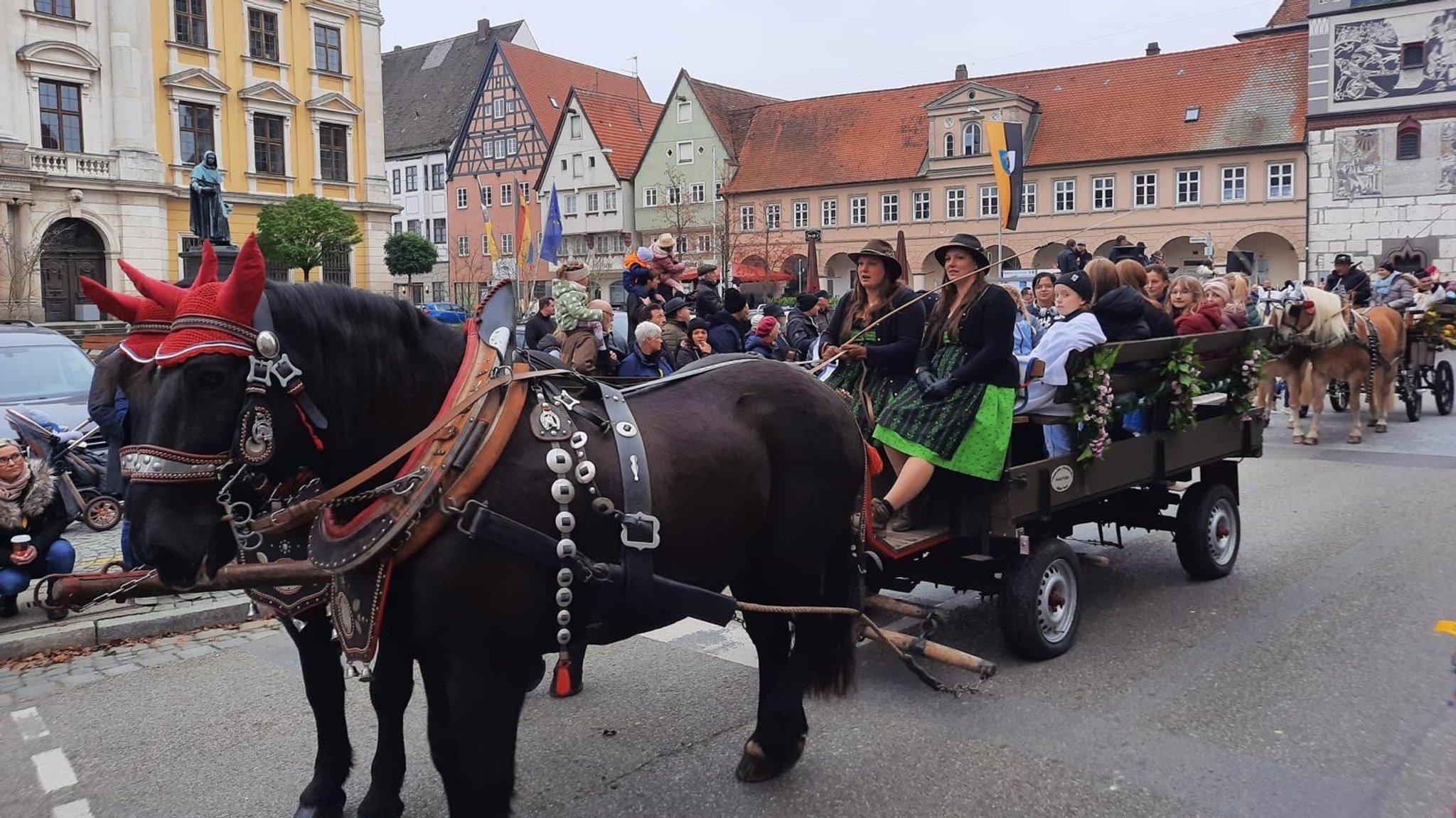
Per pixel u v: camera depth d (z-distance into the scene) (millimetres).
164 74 34250
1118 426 6488
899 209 44875
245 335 2646
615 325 12055
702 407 3553
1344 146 36656
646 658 5754
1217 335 6676
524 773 4301
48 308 31938
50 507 6613
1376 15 35719
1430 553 7621
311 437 2783
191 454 2578
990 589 5480
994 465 5062
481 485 2934
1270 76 39031
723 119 51562
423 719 4938
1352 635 5844
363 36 40219
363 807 3844
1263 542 8078
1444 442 13102
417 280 61750
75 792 4234
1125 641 5820
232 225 36406
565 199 55375
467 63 65250
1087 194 40719
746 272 39156
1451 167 35281
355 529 2865
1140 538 8422
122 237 33094
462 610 2906
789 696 4008
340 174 39906
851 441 3951
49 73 31516
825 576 3947
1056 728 4645
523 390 3105
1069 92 42719
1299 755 4332
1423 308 14984
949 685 5195
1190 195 39156
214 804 4113
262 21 37062
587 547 3092
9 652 5922
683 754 4457
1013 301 5203
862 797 4016
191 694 5352
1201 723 4668
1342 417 15930
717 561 3490
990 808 3910
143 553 2604
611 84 62281
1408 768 4199
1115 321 6410
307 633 3752
